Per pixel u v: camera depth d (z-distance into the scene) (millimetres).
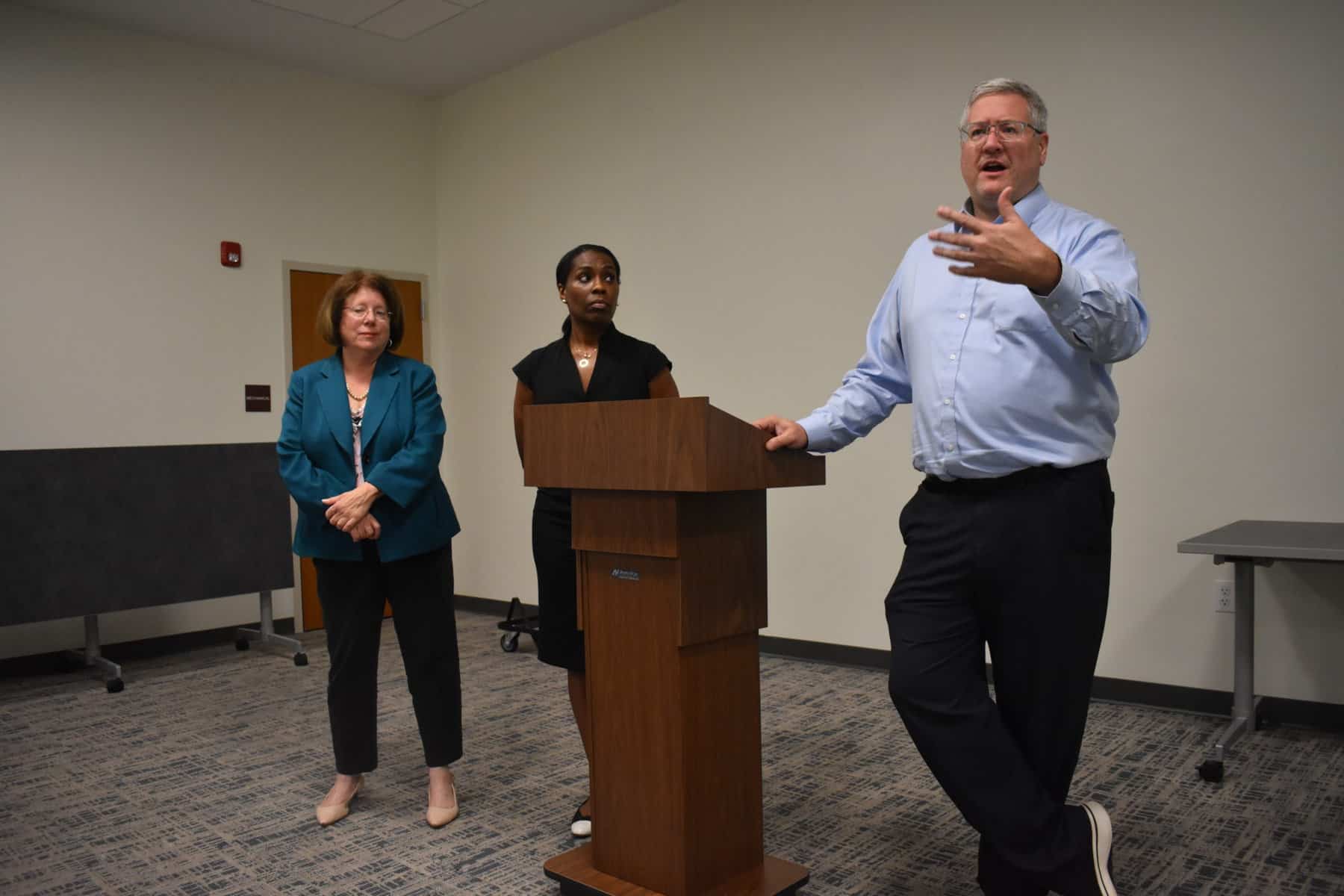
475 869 2129
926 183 3787
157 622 4660
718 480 1561
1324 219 2975
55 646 4363
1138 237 3314
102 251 4547
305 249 5270
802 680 3787
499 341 5523
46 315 4387
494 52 5098
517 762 2857
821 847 2191
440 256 5871
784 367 4242
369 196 5555
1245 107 3096
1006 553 1517
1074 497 1511
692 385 4586
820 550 4121
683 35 4562
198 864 2193
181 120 4805
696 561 1697
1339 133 2943
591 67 4969
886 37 3883
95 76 4523
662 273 4695
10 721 3469
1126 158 3326
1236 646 2896
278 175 5160
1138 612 3344
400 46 4965
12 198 4289
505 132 5441
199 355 4863
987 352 1534
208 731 3283
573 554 2203
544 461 1843
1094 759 2760
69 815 2521
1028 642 1540
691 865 1712
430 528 2393
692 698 1714
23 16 4320
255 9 4457
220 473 4434
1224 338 3160
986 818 1537
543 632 2268
